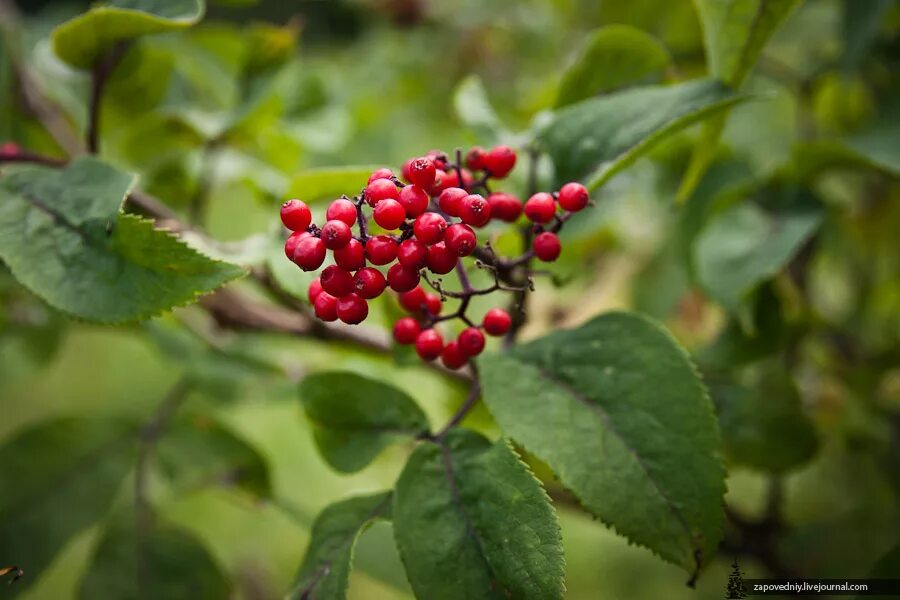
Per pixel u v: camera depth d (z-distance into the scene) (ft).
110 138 1.15
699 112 0.82
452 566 0.74
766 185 1.05
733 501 1.52
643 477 0.76
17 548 0.97
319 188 0.87
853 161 1.02
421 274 0.75
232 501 1.05
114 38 0.90
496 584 0.73
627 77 0.96
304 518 1.02
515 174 0.96
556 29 1.74
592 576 1.79
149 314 0.77
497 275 0.79
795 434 0.97
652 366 0.79
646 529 0.75
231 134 1.09
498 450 0.77
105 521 1.00
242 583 1.58
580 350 0.81
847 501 1.49
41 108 1.10
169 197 1.11
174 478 1.02
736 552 1.10
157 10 0.88
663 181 1.17
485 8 1.80
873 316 1.40
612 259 1.35
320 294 0.77
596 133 0.87
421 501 0.76
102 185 0.80
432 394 1.55
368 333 1.01
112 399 2.19
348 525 0.80
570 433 0.78
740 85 0.84
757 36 0.83
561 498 1.12
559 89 0.96
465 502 0.76
